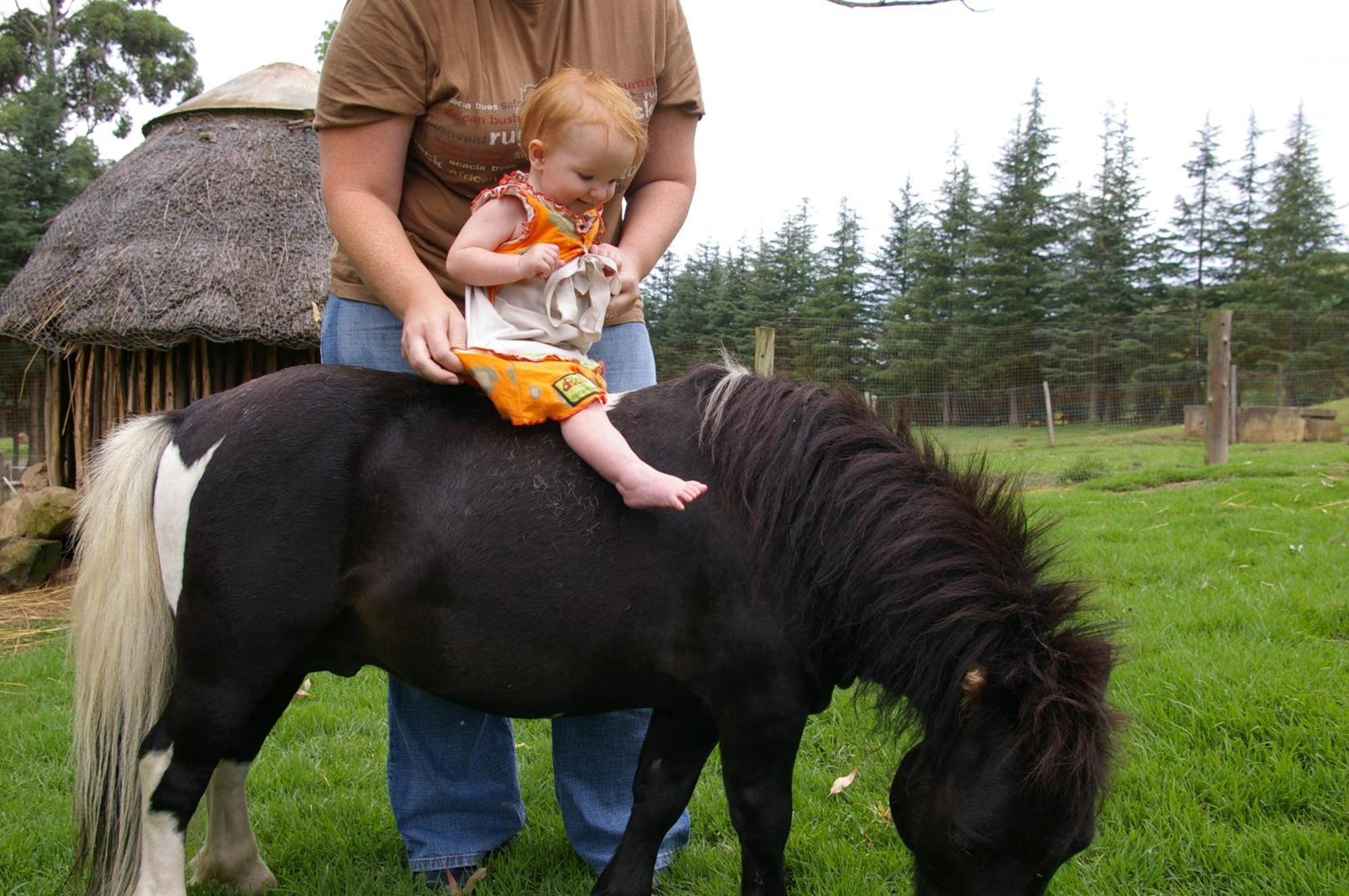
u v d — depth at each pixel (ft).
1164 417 67.77
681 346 34.01
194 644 6.41
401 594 6.31
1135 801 8.98
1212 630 13.10
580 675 6.39
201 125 27.09
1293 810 8.79
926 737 6.04
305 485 6.31
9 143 83.87
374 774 10.80
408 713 8.30
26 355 34.17
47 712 12.85
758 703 6.19
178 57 99.60
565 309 6.32
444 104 6.91
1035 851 5.43
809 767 10.54
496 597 6.23
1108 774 5.54
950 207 124.67
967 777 5.63
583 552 6.22
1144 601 14.67
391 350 7.64
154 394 24.73
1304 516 20.98
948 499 6.29
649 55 7.48
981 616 5.82
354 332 7.66
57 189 82.33
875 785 10.01
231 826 8.00
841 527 6.15
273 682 6.55
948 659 5.88
